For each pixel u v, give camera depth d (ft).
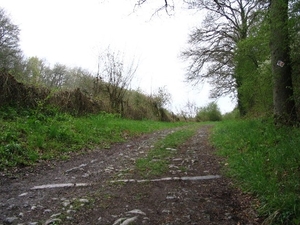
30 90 34.12
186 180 16.34
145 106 76.95
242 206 12.50
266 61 33.06
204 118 141.59
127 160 22.07
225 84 78.07
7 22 79.56
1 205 12.69
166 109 94.73
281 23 21.98
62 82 74.13
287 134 20.38
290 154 16.14
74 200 13.21
